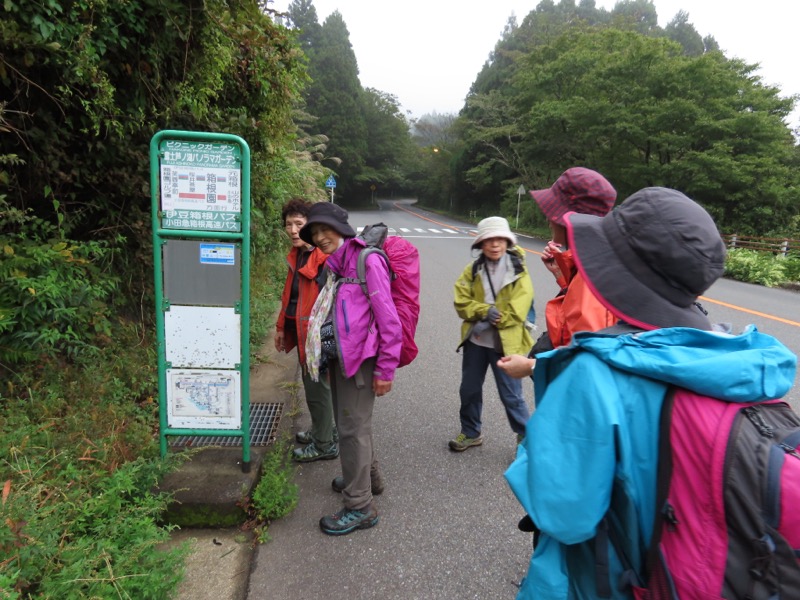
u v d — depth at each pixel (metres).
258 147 6.18
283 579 2.33
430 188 66.81
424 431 3.94
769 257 15.20
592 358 1.03
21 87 3.15
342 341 2.46
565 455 1.02
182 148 2.54
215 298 2.70
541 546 1.15
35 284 2.98
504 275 3.30
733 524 0.87
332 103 57.69
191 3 3.92
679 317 1.05
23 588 1.71
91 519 2.20
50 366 3.27
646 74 21.83
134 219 4.31
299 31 5.50
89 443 2.57
